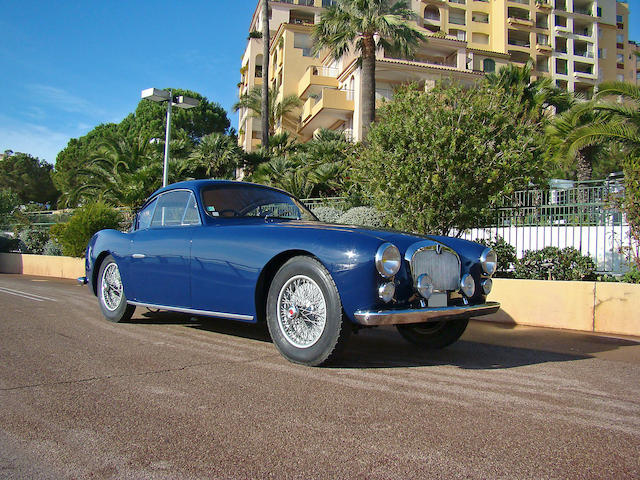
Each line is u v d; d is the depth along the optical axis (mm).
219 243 4062
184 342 4453
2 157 49531
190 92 44688
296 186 18359
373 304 3256
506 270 7734
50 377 3277
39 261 15242
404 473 1978
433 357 4176
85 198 21969
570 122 15789
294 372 3445
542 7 49094
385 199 7582
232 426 2443
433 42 32312
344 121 29828
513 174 7293
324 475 1949
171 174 20500
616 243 7000
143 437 2301
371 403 2822
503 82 19391
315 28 20062
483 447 2250
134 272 4973
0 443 2229
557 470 2037
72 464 2025
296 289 3639
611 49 54000
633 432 2486
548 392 3168
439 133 7137
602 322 5906
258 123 42000
